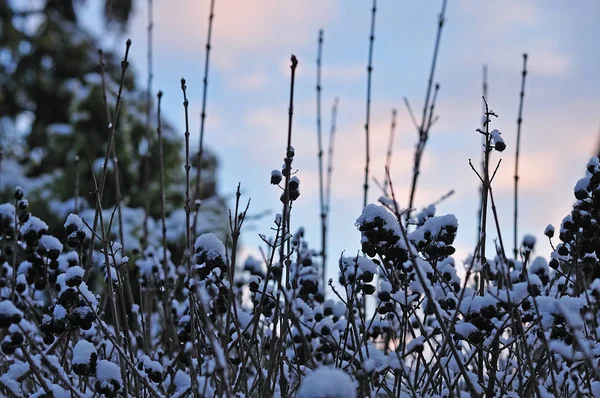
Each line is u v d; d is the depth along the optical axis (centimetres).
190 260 229
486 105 230
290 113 216
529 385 238
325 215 358
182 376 252
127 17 1270
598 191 237
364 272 235
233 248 226
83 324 219
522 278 271
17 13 1352
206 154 1053
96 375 214
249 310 316
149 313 332
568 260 260
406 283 232
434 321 298
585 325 230
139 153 880
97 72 1283
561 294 248
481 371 251
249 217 458
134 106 928
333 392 149
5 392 223
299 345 265
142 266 340
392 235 223
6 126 1315
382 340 314
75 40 1311
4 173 930
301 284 255
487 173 229
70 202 871
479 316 216
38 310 324
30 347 285
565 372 225
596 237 241
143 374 239
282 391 239
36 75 1304
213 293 238
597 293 198
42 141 1288
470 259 270
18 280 296
